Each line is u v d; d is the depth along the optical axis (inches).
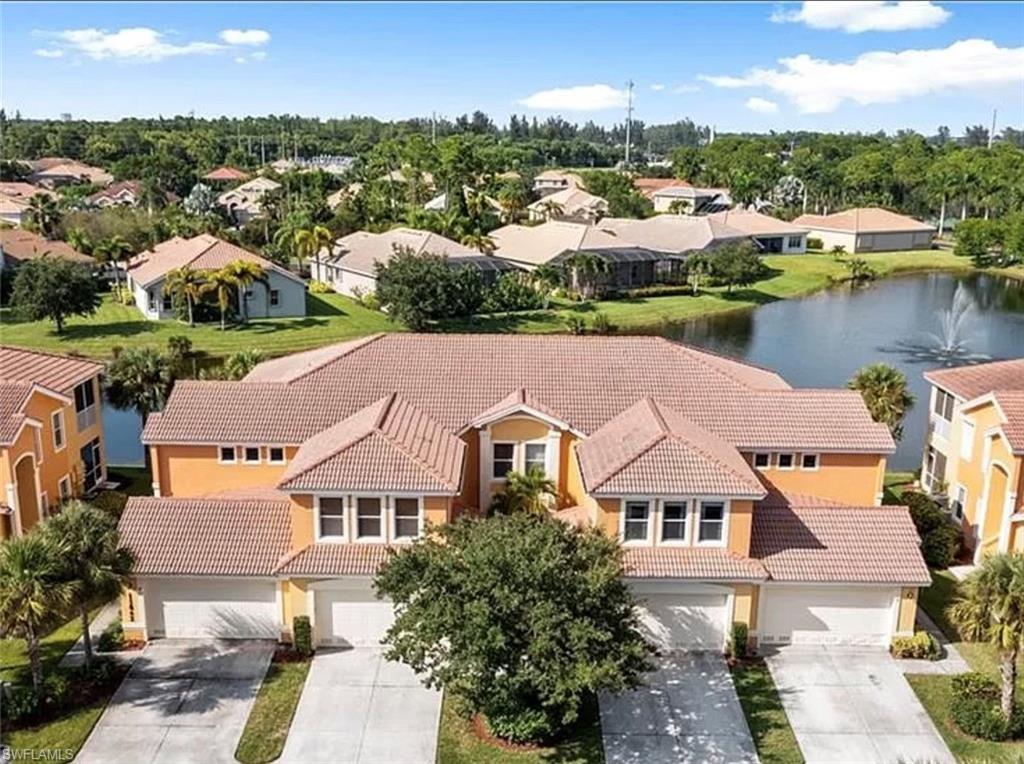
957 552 1544.0
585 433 1438.2
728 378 1558.8
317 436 1414.9
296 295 3503.9
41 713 1082.1
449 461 1280.8
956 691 1120.8
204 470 1485.0
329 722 1085.8
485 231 5137.8
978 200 6092.5
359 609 1232.8
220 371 2233.0
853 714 1109.7
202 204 6033.5
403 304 3255.4
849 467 1462.8
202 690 1144.8
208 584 1236.5
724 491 1193.4
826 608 1247.5
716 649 1242.0
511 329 3408.0
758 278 4542.3
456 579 994.1
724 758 1029.8
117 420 2426.2
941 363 3070.9
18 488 1518.2
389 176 6648.6
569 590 997.2
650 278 4343.0
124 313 3531.0
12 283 3383.4
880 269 5004.9
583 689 1008.2
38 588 1012.5
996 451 1478.8
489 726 1056.8
